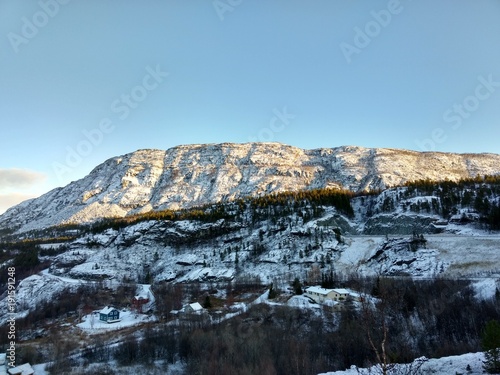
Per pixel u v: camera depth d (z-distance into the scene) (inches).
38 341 3257.9
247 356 2176.4
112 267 6875.0
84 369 2466.8
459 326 2231.8
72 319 4097.0
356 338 2138.3
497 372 1118.4
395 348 1921.8
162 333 2925.7
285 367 2009.1
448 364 1285.7
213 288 5073.8
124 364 2516.0
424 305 2573.8
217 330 2760.8
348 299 3334.2
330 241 6131.9
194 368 2236.7
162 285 5467.5
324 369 1957.4
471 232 5339.6
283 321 2977.4
